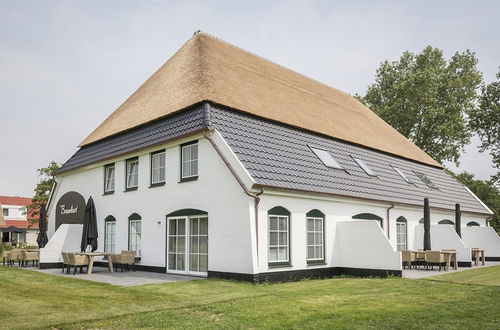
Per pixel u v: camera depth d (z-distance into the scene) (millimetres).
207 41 24172
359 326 8719
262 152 16984
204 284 14242
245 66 23906
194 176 17438
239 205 15500
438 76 44094
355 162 22281
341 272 18594
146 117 20750
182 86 20422
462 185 32031
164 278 16234
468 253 21312
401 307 10555
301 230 17078
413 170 28000
